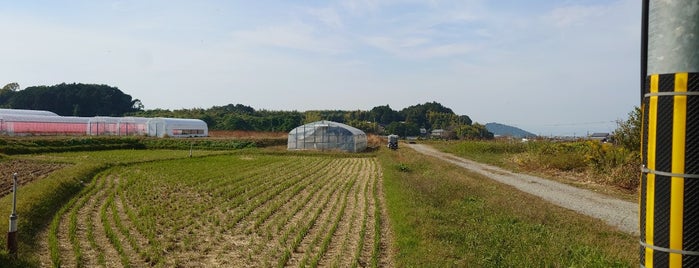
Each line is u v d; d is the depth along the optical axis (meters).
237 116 113.62
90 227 13.26
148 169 29.39
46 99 121.12
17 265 9.42
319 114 135.50
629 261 9.51
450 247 10.76
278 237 12.95
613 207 17.44
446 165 33.50
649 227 3.66
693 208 3.40
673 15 3.46
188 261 10.72
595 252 10.02
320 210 16.50
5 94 134.50
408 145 77.75
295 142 55.47
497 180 25.81
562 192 21.33
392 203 16.70
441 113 169.88
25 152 39.00
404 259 9.95
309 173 29.64
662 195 3.53
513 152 49.94
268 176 27.38
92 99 127.12
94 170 26.34
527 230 12.48
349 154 47.34
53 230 12.72
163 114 114.38
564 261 9.53
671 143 3.47
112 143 49.78
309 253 11.23
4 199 15.45
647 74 3.69
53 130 66.62
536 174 29.28
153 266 10.26
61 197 17.56
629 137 25.38
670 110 3.47
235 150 49.94
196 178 25.09
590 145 30.67
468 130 118.12
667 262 3.53
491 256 9.85
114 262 10.45
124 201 17.91
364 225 13.88
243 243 12.36
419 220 13.34
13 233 10.01
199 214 15.93
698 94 3.38
